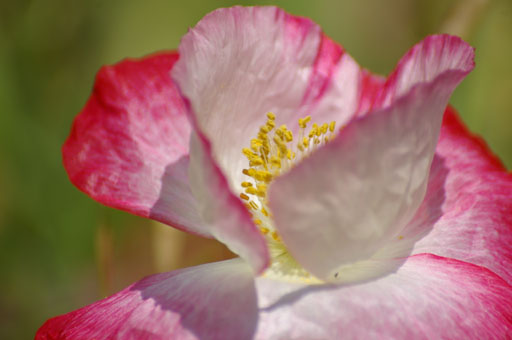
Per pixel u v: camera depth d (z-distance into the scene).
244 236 0.20
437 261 0.22
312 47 0.24
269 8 0.23
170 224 0.23
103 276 0.25
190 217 0.23
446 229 0.23
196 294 0.22
